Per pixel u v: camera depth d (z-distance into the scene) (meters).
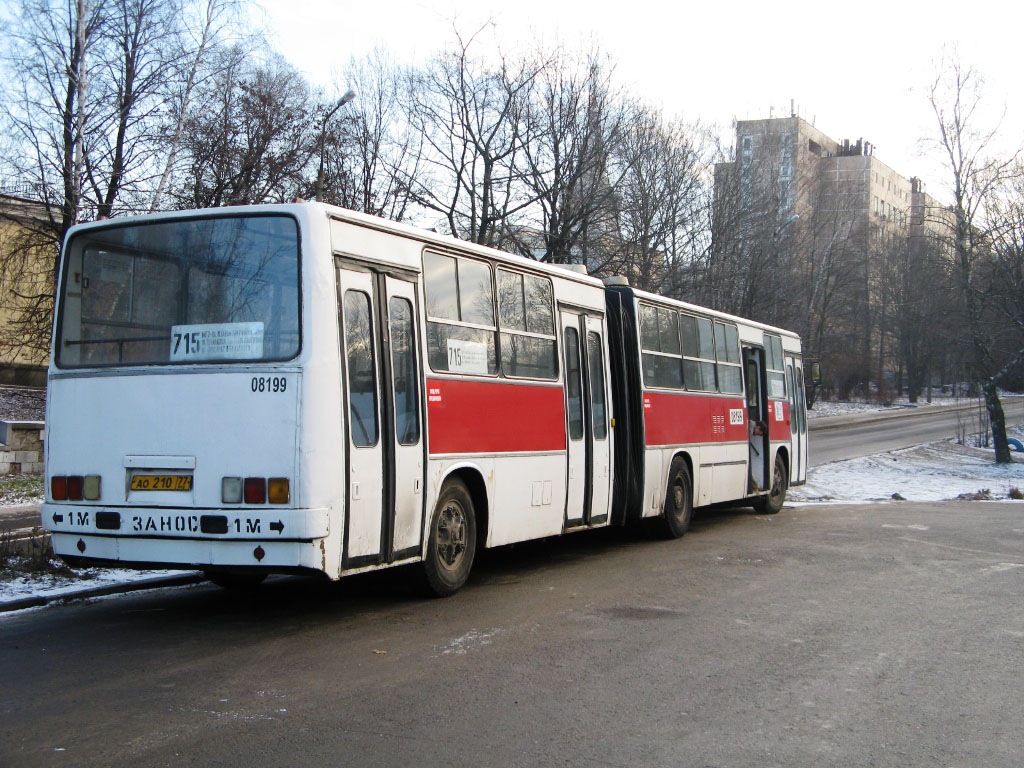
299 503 7.07
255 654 6.93
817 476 27.00
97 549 7.61
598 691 6.03
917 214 37.56
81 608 8.69
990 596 9.44
